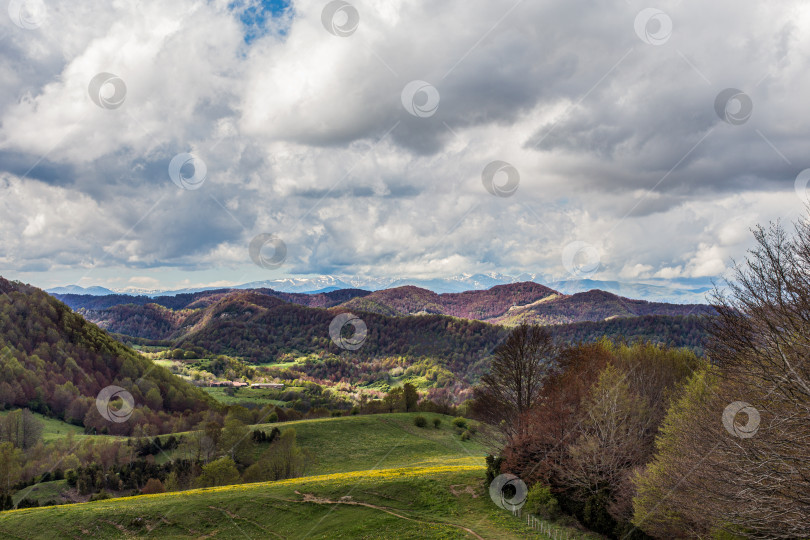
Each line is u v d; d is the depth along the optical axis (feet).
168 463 274.98
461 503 119.85
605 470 104.63
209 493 145.48
